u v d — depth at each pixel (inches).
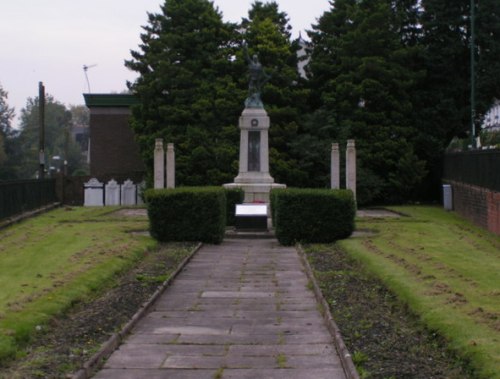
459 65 1654.8
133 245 762.2
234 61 1636.3
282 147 1593.3
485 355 324.2
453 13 1615.4
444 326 380.8
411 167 1544.0
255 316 464.4
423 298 456.8
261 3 1770.4
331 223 828.0
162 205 837.8
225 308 490.3
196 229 838.5
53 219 1097.4
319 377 331.0
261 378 330.0
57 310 437.1
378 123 1584.6
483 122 1734.7
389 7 1652.3
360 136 1581.0
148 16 1696.6
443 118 1621.6
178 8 1654.8
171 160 1221.7
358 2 1689.2
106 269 600.7
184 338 406.0
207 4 1685.5
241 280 600.7
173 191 846.5
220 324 442.0
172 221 837.8
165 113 1590.8
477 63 1593.3
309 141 1540.4
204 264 689.0
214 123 1608.0
